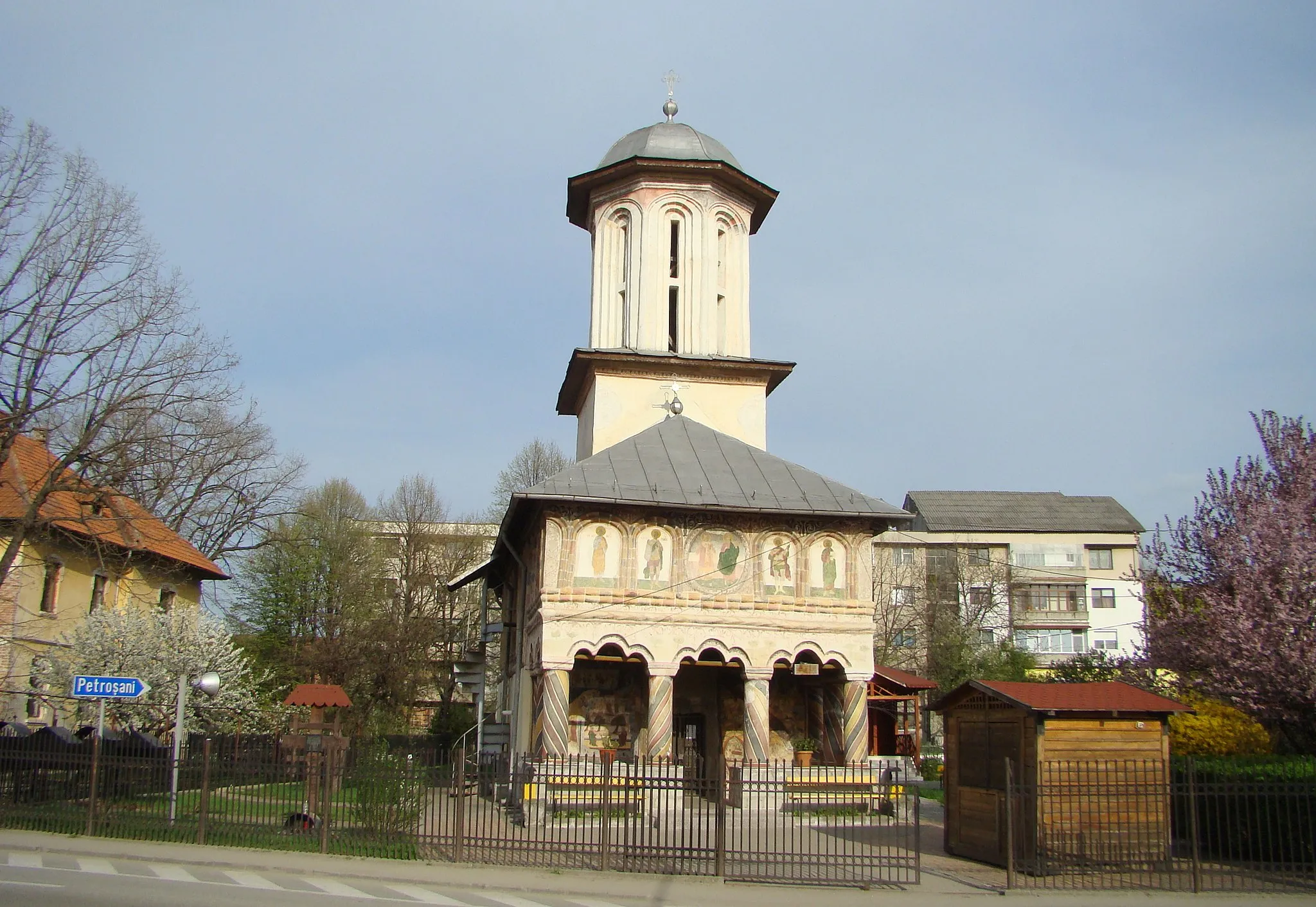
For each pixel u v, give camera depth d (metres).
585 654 24.33
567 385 36.22
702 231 34.81
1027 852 17.42
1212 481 25.19
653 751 24.00
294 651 53.62
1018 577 73.69
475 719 57.38
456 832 17.94
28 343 26.33
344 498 63.09
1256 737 23.11
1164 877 17.17
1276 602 22.19
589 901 14.95
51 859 17.06
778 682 27.88
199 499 45.97
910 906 15.03
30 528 26.78
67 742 21.41
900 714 44.34
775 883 16.56
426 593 61.72
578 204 37.38
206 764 19.30
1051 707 17.56
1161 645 25.09
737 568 25.22
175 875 15.91
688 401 33.16
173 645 31.78
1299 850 18.22
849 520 25.88
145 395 27.56
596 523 24.86
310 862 17.38
